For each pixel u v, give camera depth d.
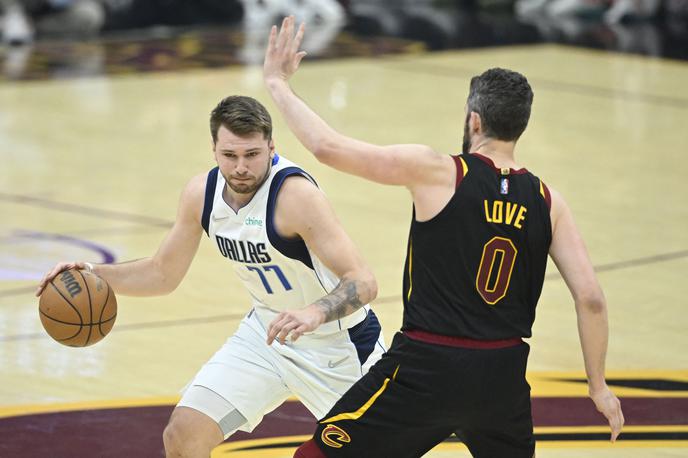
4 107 35.25
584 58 47.09
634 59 47.16
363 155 9.32
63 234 22.34
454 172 9.49
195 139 31.56
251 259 10.44
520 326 9.52
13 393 14.55
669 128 34.31
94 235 22.30
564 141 32.09
